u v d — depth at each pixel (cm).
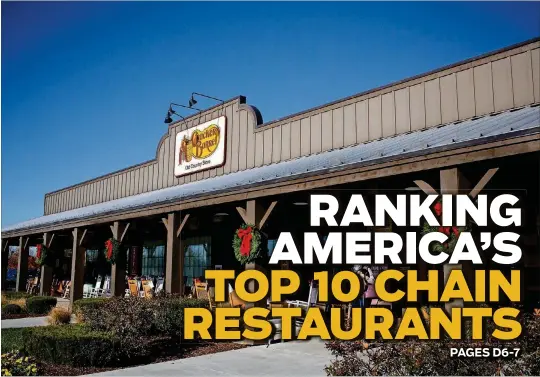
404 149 771
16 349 832
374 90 1167
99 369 726
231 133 1575
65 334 775
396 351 523
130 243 2056
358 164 784
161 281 1752
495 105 946
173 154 1847
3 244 2453
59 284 2178
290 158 1359
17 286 2173
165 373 698
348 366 530
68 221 1753
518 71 922
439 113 1034
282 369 707
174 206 1248
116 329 812
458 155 667
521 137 602
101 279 2320
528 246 895
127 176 2138
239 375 681
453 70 1020
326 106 1280
